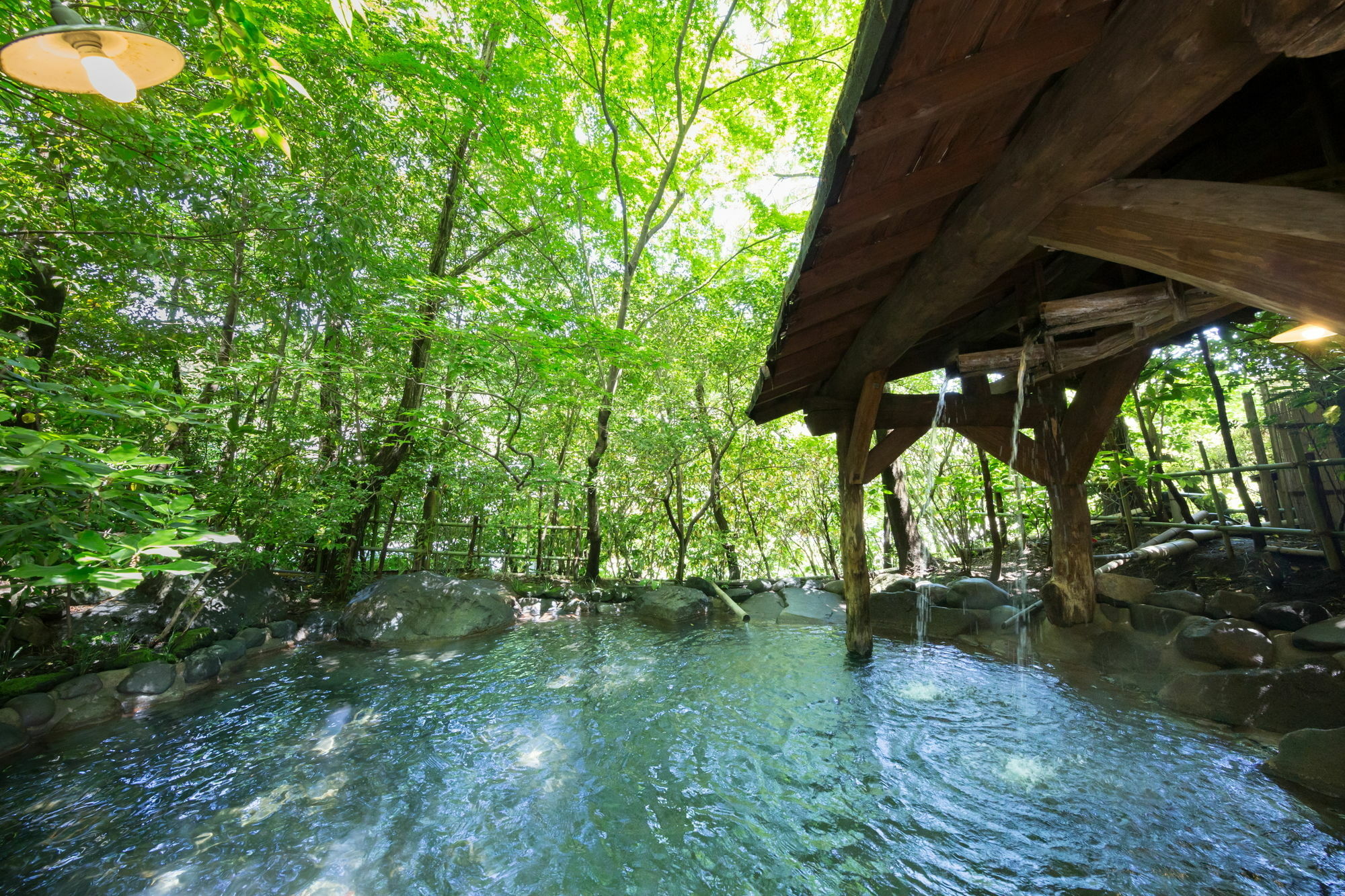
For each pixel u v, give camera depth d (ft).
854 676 15.34
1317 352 13.41
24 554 5.02
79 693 13.07
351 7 3.84
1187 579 16.35
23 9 7.37
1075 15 4.67
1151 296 8.27
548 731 12.26
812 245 6.79
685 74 26.78
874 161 5.69
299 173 16.57
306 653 18.76
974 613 18.98
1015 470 15.16
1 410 5.22
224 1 4.79
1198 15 3.63
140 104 9.45
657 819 8.86
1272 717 10.14
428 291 20.86
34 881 7.52
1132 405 20.36
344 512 20.95
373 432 25.91
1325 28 3.03
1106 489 22.84
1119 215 5.05
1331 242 3.42
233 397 18.85
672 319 31.81
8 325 12.06
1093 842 7.72
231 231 13.80
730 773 10.25
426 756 11.14
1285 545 15.42
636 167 28.30
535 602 25.81
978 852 7.71
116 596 18.39
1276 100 7.07
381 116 19.48
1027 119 5.83
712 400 32.71
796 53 25.82
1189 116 4.21
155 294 16.87
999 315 12.13
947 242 7.68
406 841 8.36
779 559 38.32
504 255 33.04
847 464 15.98
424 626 20.74
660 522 35.06
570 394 29.09
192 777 10.31
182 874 7.63
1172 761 9.55
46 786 10.01
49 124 8.63
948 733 11.42
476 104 21.15
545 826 8.70
